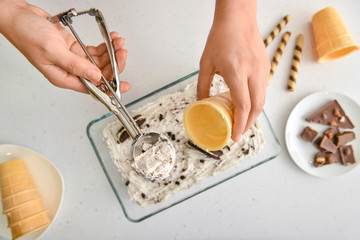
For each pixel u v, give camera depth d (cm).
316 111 54
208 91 42
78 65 39
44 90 54
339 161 54
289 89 54
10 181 49
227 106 38
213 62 39
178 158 47
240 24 39
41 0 54
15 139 53
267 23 56
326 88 56
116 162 47
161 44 55
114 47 46
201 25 56
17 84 54
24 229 48
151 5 56
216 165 47
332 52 53
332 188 54
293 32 56
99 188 53
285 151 55
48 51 39
